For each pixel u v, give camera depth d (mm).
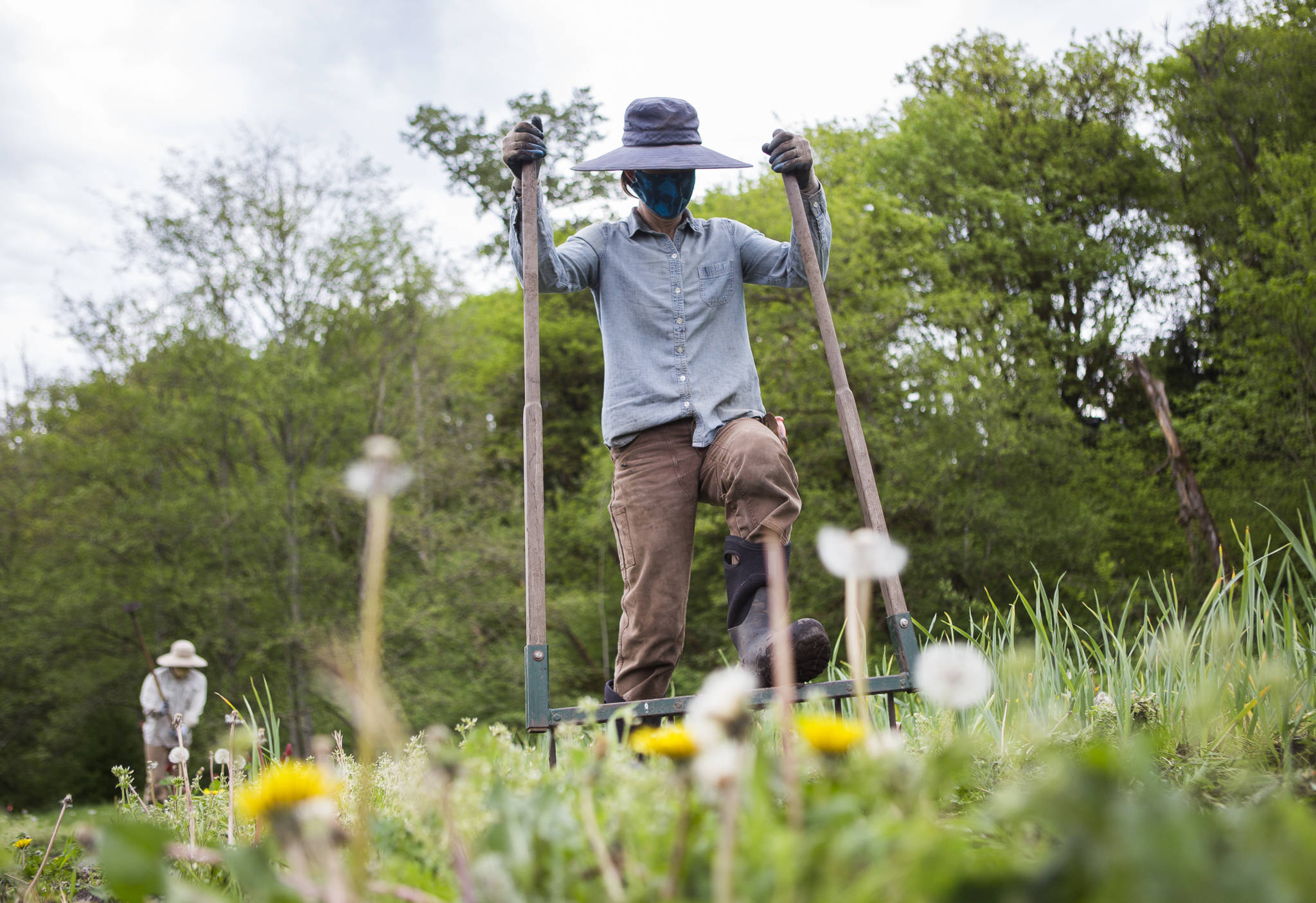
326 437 17859
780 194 18562
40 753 16141
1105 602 14828
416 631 16250
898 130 21156
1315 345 16312
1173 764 1809
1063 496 16781
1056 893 672
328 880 774
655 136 2822
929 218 19203
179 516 16328
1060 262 20516
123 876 831
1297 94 19438
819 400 17297
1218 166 19953
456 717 16250
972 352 17438
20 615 16359
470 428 19359
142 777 17531
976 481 16719
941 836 735
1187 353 20625
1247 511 15852
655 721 2141
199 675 7723
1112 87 21812
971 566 15750
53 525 16531
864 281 18031
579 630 20469
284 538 16812
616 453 2816
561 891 875
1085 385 20906
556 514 21391
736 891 780
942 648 766
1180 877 634
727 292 2879
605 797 1042
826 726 923
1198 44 20359
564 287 2793
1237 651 2406
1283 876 636
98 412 17234
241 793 798
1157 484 18516
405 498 18031
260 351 17297
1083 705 2473
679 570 2705
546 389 24359
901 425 17203
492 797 1000
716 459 2660
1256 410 16891
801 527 16391
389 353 18094
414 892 885
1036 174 21266
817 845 744
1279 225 16828
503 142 2684
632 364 2783
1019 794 731
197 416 16828
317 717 15555
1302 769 1777
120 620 16453
